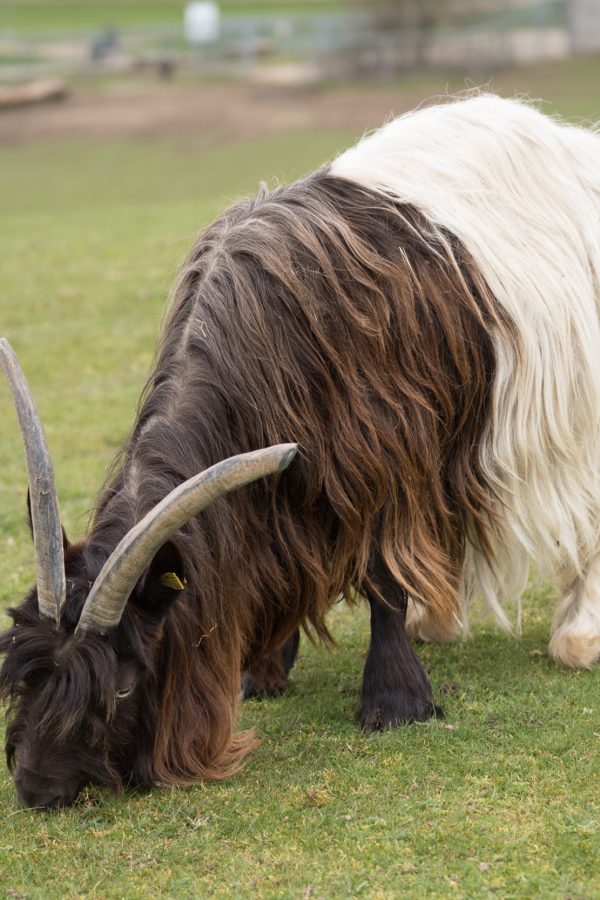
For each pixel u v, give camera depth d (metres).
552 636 10.23
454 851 7.21
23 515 14.54
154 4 112.69
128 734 7.69
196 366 8.36
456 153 9.50
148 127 59.56
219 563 8.02
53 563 7.12
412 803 7.80
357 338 8.59
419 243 8.96
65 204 42.56
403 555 8.89
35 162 53.41
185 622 7.80
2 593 12.22
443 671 10.12
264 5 111.25
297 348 8.43
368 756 8.59
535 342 9.20
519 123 9.77
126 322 22.53
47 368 20.38
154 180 46.91
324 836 7.49
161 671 7.77
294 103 62.53
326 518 8.67
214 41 77.25
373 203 9.07
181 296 8.98
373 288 8.65
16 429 18.02
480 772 8.20
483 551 9.48
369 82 66.50
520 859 7.06
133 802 7.90
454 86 63.22
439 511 9.12
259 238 8.73
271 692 9.95
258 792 8.09
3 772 8.80
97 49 76.06
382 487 8.66
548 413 9.33
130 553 7.02
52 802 7.57
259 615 8.68
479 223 9.24
